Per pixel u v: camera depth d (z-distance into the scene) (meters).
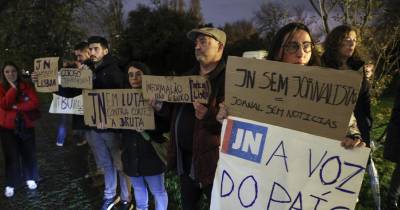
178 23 26.30
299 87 2.37
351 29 3.65
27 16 20.53
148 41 25.47
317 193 2.39
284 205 2.47
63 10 21.34
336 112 2.29
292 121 2.42
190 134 3.24
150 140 4.05
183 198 3.44
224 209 2.66
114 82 4.55
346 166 2.31
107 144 4.75
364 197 4.68
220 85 3.06
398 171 4.22
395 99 3.99
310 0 6.15
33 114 5.71
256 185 2.54
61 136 8.52
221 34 3.10
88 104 4.32
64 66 5.69
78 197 5.44
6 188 5.56
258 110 2.50
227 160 2.63
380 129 7.05
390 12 6.25
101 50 4.63
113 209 4.95
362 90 3.66
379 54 5.98
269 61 2.43
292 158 2.43
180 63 25.80
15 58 19.95
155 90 3.48
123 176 4.80
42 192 5.66
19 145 5.70
